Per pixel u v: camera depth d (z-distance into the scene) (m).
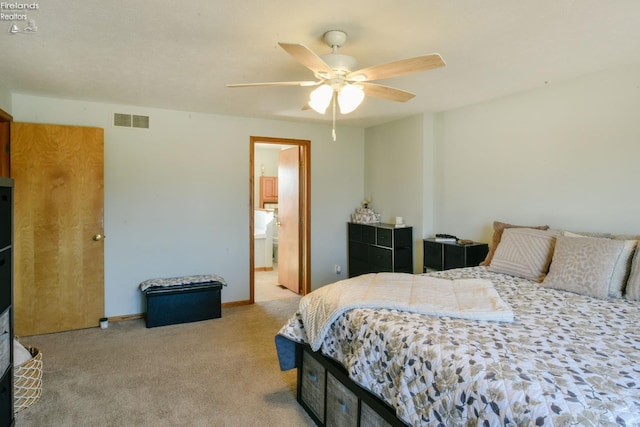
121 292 4.08
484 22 2.10
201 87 3.36
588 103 2.99
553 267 2.63
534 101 3.38
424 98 3.71
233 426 2.18
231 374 2.81
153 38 2.31
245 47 2.45
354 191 5.43
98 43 2.39
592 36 2.28
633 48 2.46
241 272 4.69
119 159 4.03
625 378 1.29
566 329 1.78
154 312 3.85
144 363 2.99
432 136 4.42
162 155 4.22
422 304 2.04
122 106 4.02
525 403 1.19
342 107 2.31
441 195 4.35
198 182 4.41
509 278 2.86
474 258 3.71
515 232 3.13
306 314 2.36
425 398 1.49
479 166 3.90
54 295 3.67
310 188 5.11
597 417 1.08
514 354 1.48
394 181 4.88
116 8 1.94
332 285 2.51
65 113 3.79
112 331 3.72
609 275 2.36
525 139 3.45
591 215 2.99
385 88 2.39
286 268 5.60
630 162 2.76
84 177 3.77
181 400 2.45
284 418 2.27
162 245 4.26
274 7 1.93
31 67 2.84
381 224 4.90
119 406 2.36
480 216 3.90
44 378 2.72
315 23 2.12
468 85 3.27
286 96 3.66
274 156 7.80
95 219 3.83
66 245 3.71
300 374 2.44
